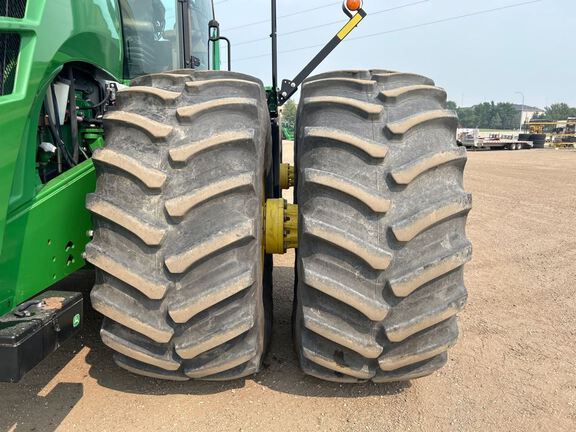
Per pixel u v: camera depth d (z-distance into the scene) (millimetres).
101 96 2539
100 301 1916
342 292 1916
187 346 1917
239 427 2121
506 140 30953
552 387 2561
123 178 1884
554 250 5477
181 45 3523
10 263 1785
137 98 2018
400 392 2426
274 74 3703
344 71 2285
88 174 2229
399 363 2049
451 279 2020
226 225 1850
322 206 1942
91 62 2303
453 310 1999
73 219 2146
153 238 1828
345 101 2070
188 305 1853
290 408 2258
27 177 1850
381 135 2010
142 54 3162
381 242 1914
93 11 2287
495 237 6094
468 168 15680
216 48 5137
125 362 2080
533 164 17531
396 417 2230
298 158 2252
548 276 4527
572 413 2334
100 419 2145
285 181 3723
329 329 1977
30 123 1842
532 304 3801
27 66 1732
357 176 1944
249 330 2018
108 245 1892
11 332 1543
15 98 1681
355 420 2195
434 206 1913
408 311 1967
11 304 1803
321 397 2350
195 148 1867
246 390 2377
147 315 1904
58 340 1757
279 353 2738
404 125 1984
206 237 1830
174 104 1987
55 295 1887
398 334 1962
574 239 6004
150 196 1867
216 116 1977
